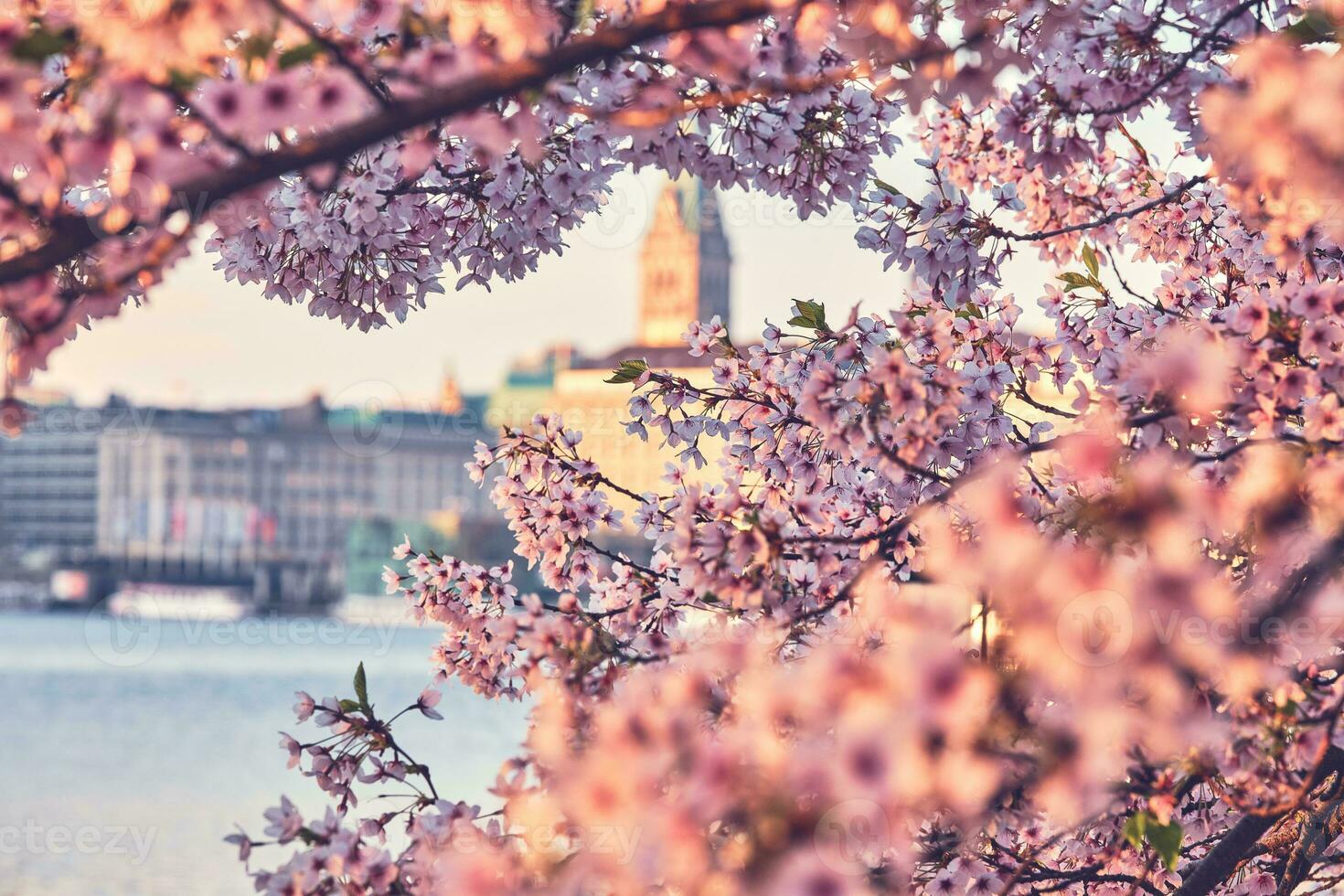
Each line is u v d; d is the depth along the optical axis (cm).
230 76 398
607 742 310
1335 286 437
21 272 330
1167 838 372
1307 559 418
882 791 277
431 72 361
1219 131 347
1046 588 293
